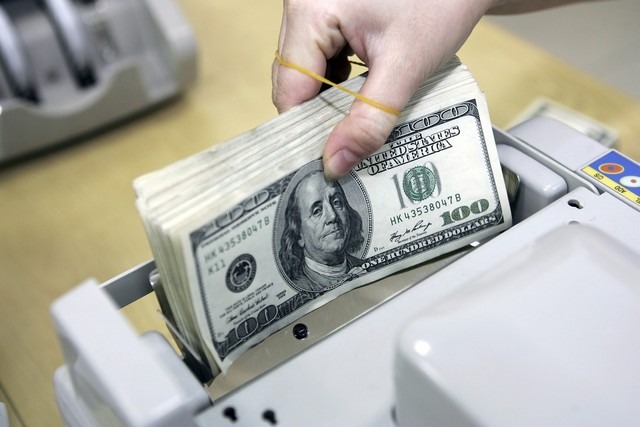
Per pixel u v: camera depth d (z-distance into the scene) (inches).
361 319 15.5
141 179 15.2
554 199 18.8
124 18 35.5
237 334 16.5
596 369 11.5
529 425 10.9
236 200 15.0
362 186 17.5
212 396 16.2
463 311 12.1
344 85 17.9
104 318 12.5
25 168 33.4
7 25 32.4
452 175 18.2
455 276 16.1
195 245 14.6
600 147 19.7
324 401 14.2
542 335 11.9
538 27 55.1
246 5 40.8
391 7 18.1
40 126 32.7
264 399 14.3
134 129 34.7
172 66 34.6
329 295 17.9
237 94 35.9
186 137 34.0
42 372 25.8
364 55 18.8
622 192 18.3
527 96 33.9
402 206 18.0
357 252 17.9
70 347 12.8
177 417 11.7
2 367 26.0
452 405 11.3
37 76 33.9
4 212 31.4
